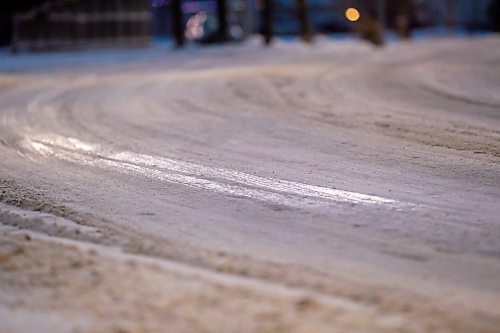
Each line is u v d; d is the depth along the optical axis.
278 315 11.16
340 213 17.09
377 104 33.81
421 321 10.98
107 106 36.56
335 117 30.39
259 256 14.30
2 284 12.70
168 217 17.42
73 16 81.31
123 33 84.69
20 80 52.56
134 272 13.22
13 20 80.31
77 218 17.66
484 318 11.16
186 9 127.44
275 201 18.34
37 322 11.16
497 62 55.00
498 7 116.06
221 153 24.50
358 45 85.31
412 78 44.66
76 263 13.76
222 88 41.25
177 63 64.62
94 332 10.70
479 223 15.96
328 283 12.69
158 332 10.62
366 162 22.30
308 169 21.66
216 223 16.77
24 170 23.56
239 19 101.75
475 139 25.17
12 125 32.41
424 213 16.84
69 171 23.12
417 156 22.86
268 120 30.30
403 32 102.62
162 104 36.16
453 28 121.69
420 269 13.41
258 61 64.38
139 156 24.73
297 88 40.28
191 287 12.40
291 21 117.62
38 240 15.70
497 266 13.50
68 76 54.97
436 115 30.33
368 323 10.86
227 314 11.22
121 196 19.67
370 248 14.66
